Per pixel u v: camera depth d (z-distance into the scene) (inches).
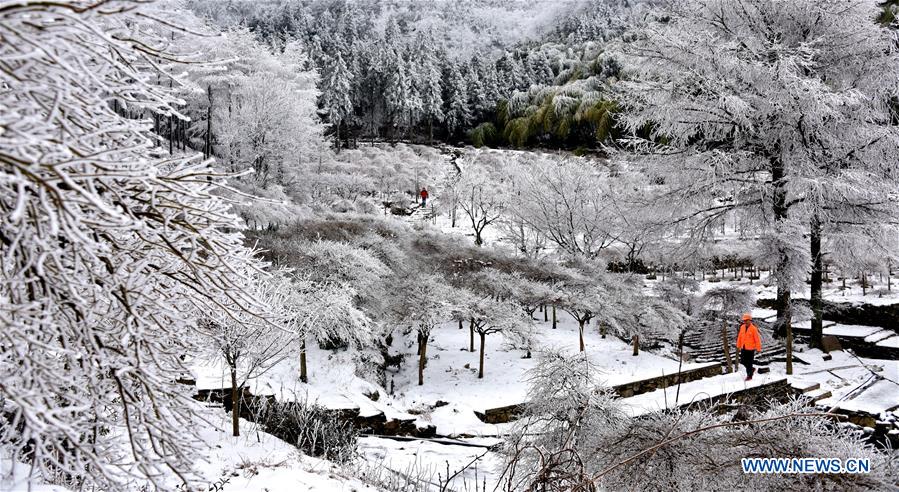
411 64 2623.0
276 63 1026.7
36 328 77.7
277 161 938.7
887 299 669.9
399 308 563.2
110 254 87.9
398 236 884.6
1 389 71.8
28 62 69.4
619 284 716.0
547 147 2274.9
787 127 537.6
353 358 503.5
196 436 114.4
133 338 97.4
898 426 349.1
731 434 178.9
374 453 327.0
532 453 228.5
